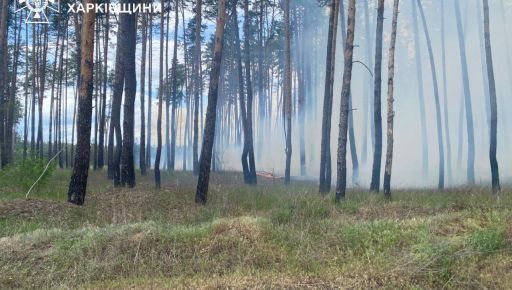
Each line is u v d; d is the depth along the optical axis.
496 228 7.60
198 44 25.17
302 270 6.81
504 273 6.36
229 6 24.27
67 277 6.71
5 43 25.19
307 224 9.05
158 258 7.34
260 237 7.91
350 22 12.50
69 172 24.00
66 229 9.10
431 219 8.65
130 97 16.72
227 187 16.94
